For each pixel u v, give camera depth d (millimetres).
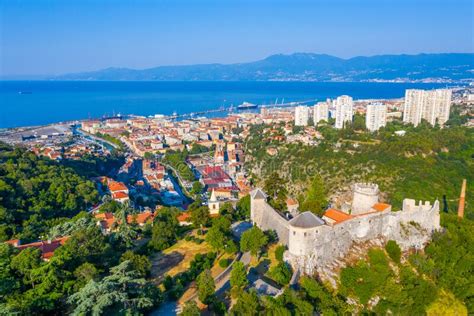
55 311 76688
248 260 110938
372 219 117562
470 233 128250
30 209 176250
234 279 91062
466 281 110250
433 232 128125
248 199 158250
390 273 107562
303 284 94750
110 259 102500
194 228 141500
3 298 75625
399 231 122000
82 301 70375
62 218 171500
